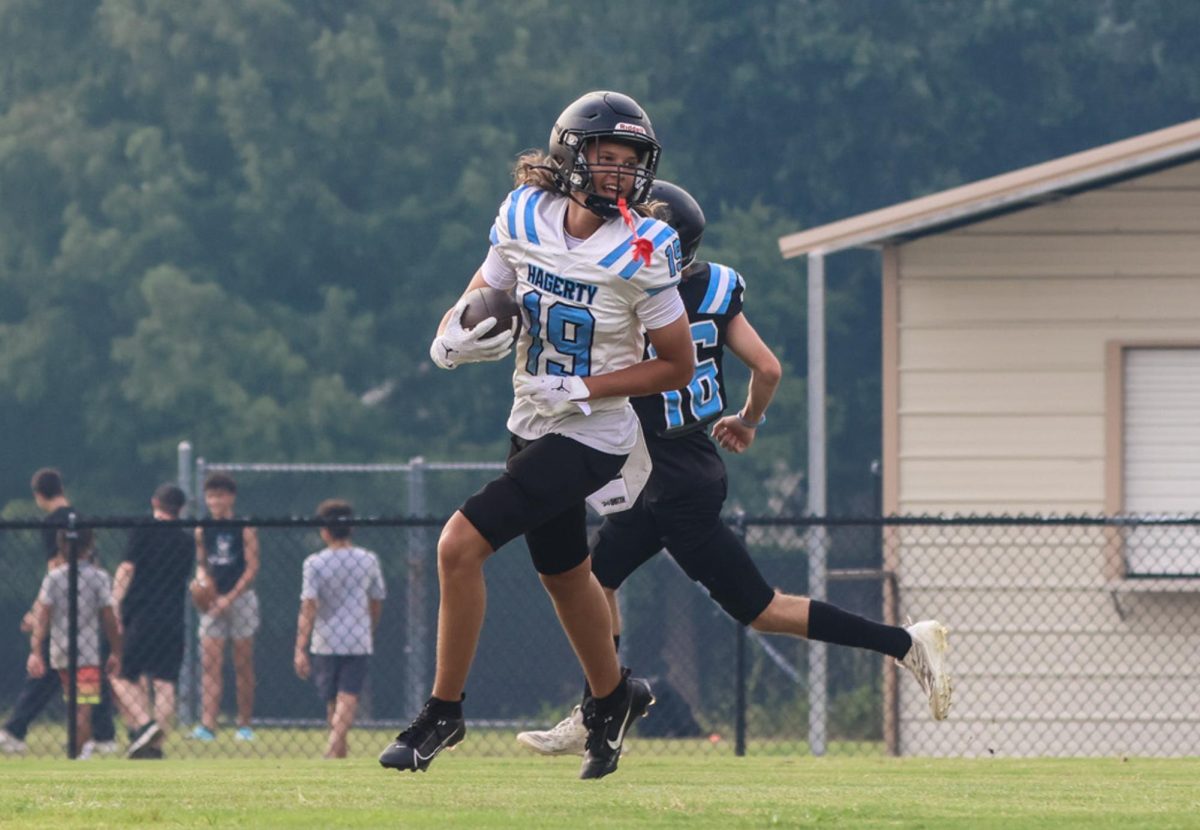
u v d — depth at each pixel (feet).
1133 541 148.87
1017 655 148.66
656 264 55.67
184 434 329.93
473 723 165.89
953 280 153.58
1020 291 152.66
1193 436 150.20
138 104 361.10
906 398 153.69
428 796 59.77
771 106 359.87
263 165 344.28
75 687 119.24
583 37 367.04
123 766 91.35
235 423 324.39
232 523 114.83
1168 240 151.12
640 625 240.32
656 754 133.18
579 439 57.57
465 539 57.06
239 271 347.15
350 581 136.56
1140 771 84.74
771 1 360.69
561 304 56.24
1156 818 54.13
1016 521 116.37
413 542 183.62
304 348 341.41
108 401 344.90
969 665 149.07
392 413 340.80
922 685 72.54
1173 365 151.02
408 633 179.63
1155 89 354.13
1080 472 150.92
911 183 355.97
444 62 353.72
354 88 348.59
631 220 55.31
